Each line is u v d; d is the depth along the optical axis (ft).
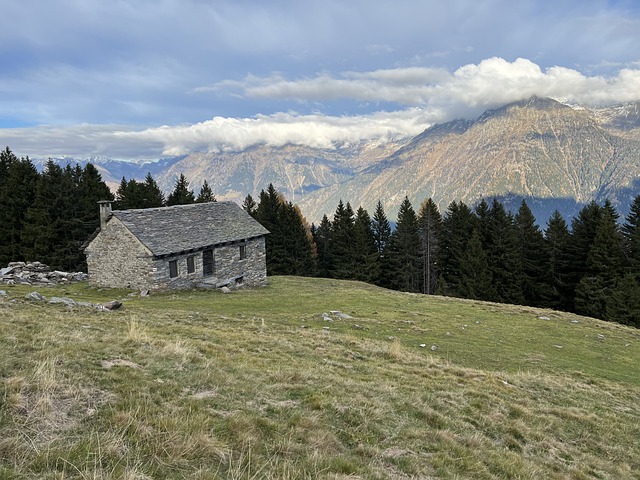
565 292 249.96
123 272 141.49
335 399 38.01
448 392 49.39
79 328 51.83
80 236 239.30
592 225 248.11
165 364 38.88
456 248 286.66
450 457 31.96
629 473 40.19
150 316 79.30
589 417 52.21
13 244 234.58
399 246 308.19
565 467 37.45
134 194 295.89
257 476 23.48
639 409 62.49
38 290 134.62
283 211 307.78
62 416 25.80
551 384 66.69
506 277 253.65
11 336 38.86
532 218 266.98
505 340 102.68
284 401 36.19
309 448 28.09
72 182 247.70
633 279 203.51
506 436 40.57
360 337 86.12
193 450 24.22
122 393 30.37
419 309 131.64
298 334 75.41
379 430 33.94
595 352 101.45
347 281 225.76
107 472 20.79
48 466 20.63
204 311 104.88
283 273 302.66
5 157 289.94
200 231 155.84
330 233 350.02
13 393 26.58
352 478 24.76
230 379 37.93
